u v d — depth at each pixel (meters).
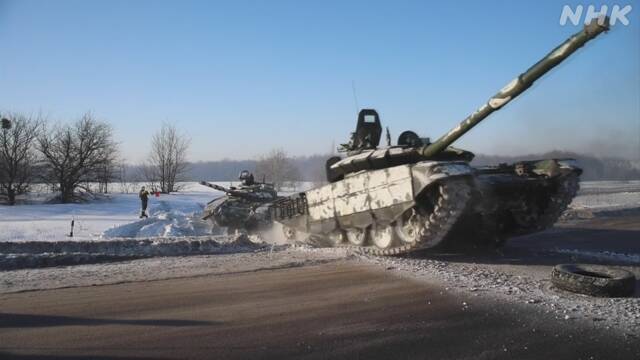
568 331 6.45
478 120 11.03
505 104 10.28
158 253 14.45
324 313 7.40
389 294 8.43
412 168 12.12
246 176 24.59
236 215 21.86
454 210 11.62
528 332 6.43
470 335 6.36
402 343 6.11
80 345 6.15
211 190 65.69
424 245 12.16
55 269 11.66
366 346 6.02
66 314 7.54
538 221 14.07
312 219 16.44
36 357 5.77
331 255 12.82
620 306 7.50
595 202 33.97
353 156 15.33
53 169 45.16
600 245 15.90
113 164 50.88
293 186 65.62
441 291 8.49
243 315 7.36
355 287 9.03
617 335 6.29
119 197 50.75
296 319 7.12
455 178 11.50
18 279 10.34
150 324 6.98
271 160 66.88
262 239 18.88
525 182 13.11
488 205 13.04
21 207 35.75
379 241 14.12
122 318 7.29
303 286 9.24
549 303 7.71
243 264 11.86
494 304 7.67
